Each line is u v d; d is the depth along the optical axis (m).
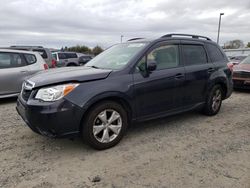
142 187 2.93
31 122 3.62
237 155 3.76
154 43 4.58
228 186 2.94
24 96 3.94
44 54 12.60
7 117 5.70
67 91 3.55
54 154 3.79
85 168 3.37
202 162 3.53
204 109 5.73
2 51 7.20
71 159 3.63
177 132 4.74
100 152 3.86
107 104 3.88
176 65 4.86
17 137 4.44
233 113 6.17
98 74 3.88
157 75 4.45
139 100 4.23
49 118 3.45
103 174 3.22
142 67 4.30
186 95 5.00
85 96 3.63
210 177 3.13
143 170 3.31
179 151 3.89
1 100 7.75
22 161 3.56
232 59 21.25
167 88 4.60
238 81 9.16
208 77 5.43
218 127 5.06
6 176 3.16
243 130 4.90
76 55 19.44
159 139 4.38
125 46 4.91
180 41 5.05
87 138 3.77
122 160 3.60
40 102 3.53
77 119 3.61
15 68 7.32
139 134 4.62
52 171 3.29
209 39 5.97
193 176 3.15
